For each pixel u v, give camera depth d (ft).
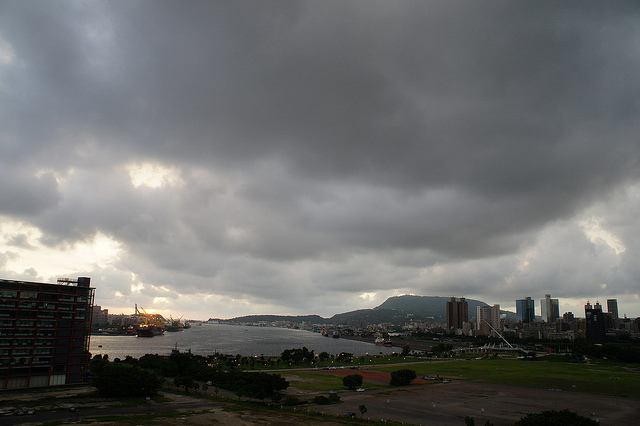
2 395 554.46
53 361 644.27
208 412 491.72
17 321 615.16
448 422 499.92
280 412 509.76
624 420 541.34
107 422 421.59
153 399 567.18
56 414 452.76
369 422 472.44
